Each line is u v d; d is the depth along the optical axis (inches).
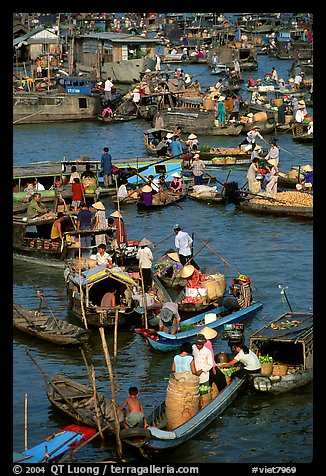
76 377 1141.7
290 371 1118.4
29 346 1249.4
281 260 1630.2
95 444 953.5
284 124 2933.1
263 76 4416.8
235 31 5447.8
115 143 2861.7
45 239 1624.0
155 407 1044.5
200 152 2502.5
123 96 3511.3
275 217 1937.7
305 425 1007.6
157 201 2028.8
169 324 1238.3
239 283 1391.5
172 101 3243.1
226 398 1038.4
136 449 926.4
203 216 1955.0
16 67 4377.5
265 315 1352.1
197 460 934.4
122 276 1307.8
